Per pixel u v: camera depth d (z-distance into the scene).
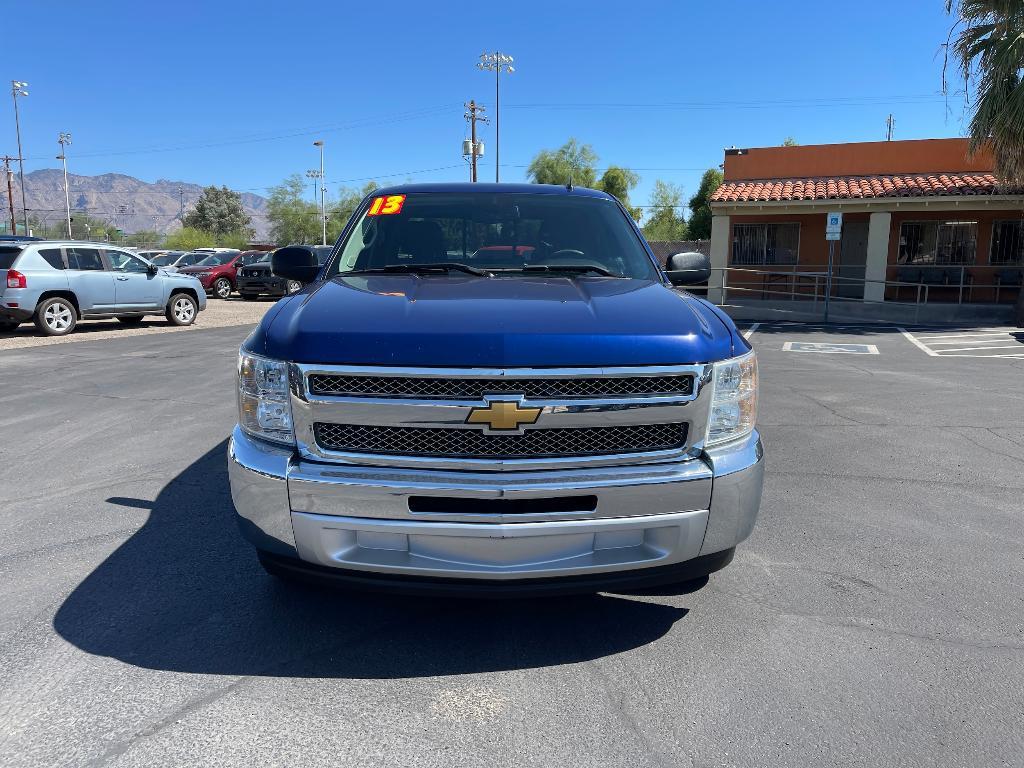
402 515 2.41
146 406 7.06
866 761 2.16
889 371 9.52
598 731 2.30
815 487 4.72
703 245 32.72
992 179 17.56
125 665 2.64
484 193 4.18
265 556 2.66
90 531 3.90
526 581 2.48
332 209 78.75
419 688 2.52
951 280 18.70
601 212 4.14
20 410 6.88
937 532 3.97
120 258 14.45
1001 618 3.03
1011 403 7.38
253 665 2.65
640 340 2.46
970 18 14.77
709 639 2.86
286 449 2.51
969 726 2.33
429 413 2.38
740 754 2.19
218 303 23.14
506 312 2.58
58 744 2.21
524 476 2.39
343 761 2.15
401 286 3.09
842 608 3.11
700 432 2.53
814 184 19.56
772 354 11.34
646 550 2.53
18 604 3.09
